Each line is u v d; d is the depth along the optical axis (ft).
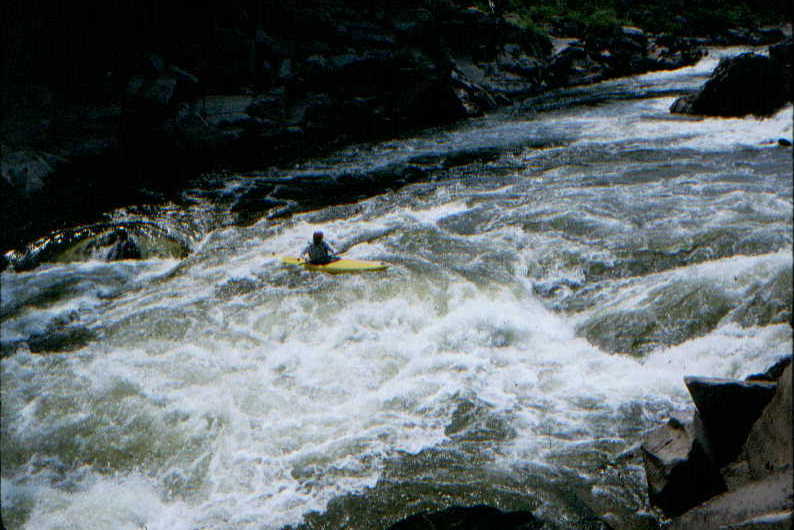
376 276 46.03
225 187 74.18
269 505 27.20
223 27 108.17
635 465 27.81
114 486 29.07
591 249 48.47
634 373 34.68
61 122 85.66
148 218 64.03
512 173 71.97
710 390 24.32
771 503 19.47
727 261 42.96
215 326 41.63
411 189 68.90
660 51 163.53
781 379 21.94
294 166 82.23
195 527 26.40
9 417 33.65
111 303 46.60
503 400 33.12
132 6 96.32
